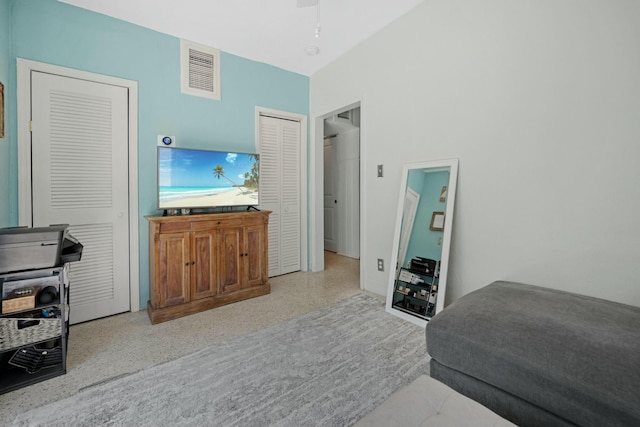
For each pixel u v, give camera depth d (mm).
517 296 1611
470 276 2273
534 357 1117
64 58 2273
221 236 2738
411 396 991
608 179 1622
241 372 1701
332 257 4934
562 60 1764
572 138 1741
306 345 2004
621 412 905
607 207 1631
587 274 1713
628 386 933
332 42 3059
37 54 2168
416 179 2607
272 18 2602
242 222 2879
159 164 2531
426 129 2535
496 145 2088
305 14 2570
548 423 1081
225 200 2896
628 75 1540
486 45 2115
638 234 1539
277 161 3666
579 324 1260
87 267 2414
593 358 1048
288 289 3217
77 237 2369
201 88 2984
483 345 1241
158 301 2414
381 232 3004
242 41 2965
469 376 1313
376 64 2941
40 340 1666
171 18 2543
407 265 2566
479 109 2172
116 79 2502
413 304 2459
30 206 2168
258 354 1895
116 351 1949
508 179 2035
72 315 2354
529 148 1924
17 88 2096
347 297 2967
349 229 4992
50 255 1663
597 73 1639
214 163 2816
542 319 1319
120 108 2533
